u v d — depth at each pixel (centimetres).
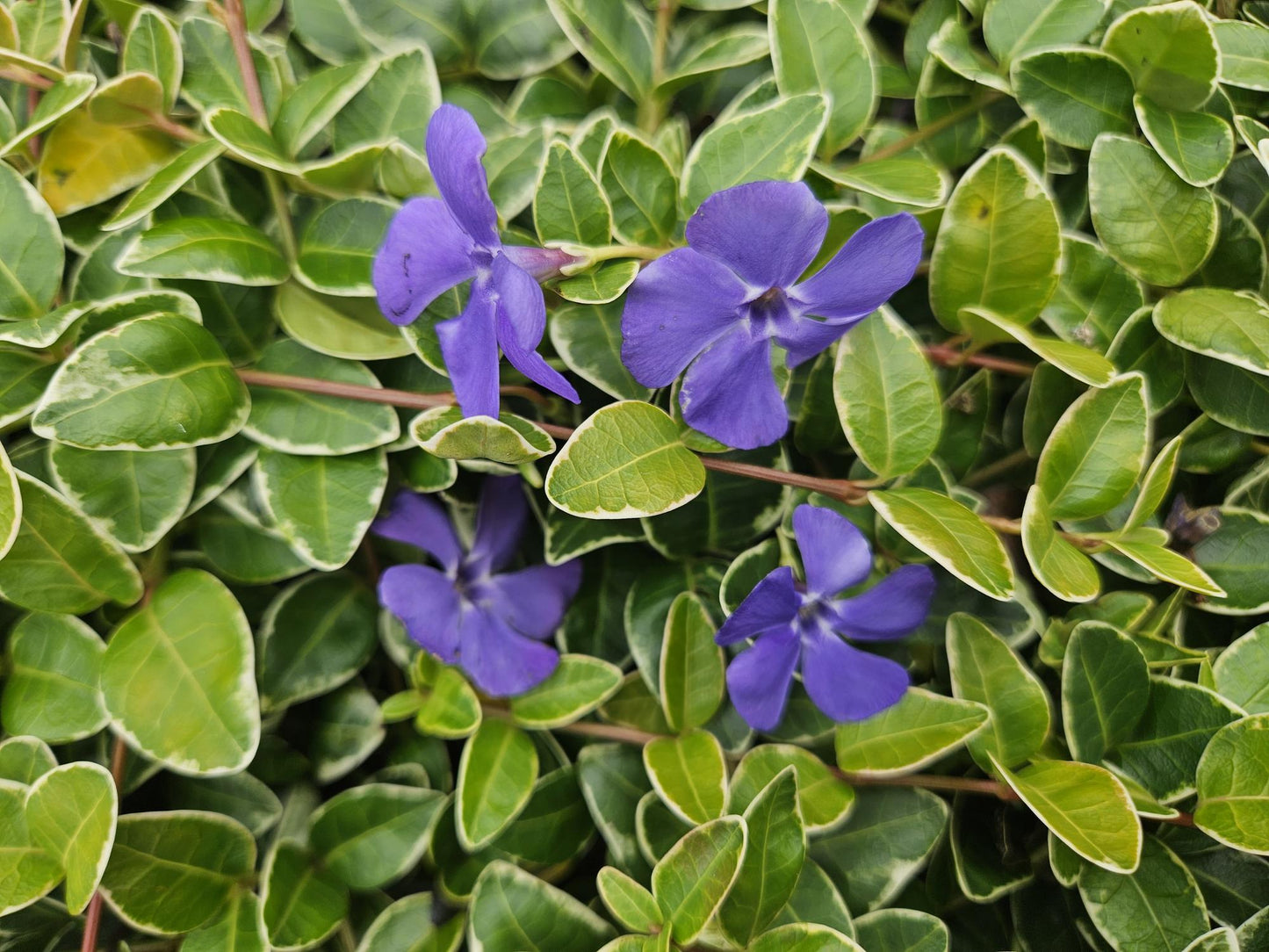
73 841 16
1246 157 19
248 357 18
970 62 19
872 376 17
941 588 19
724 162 18
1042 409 18
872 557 18
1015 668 18
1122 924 17
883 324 17
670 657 18
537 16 19
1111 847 16
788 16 18
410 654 18
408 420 18
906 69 20
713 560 19
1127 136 18
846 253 16
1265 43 19
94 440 16
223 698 17
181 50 18
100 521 17
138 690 17
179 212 18
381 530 18
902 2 20
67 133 18
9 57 17
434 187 18
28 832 17
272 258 17
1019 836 18
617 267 17
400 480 18
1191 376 18
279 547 18
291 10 19
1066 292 19
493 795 17
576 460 16
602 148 18
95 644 17
